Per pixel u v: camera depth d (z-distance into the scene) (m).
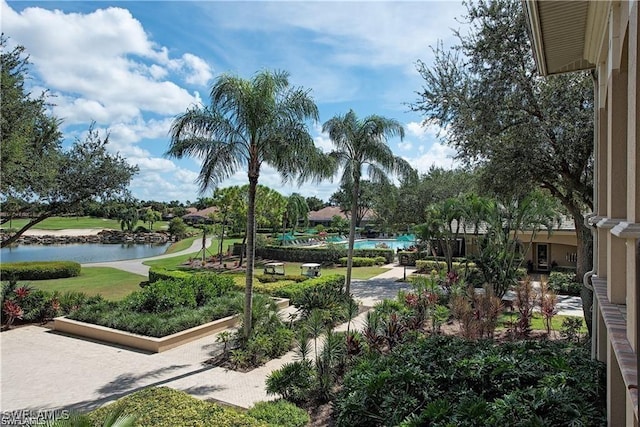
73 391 7.39
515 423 4.20
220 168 9.75
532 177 10.76
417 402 5.25
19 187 11.76
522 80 9.79
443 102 11.56
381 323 9.30
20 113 11.10
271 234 47.34
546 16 4.76
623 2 3.17
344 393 6.04
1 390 7.42
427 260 25.52
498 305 10.77
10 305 11.62
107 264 27.81
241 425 5.02
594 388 4.85
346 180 15.84
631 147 2.08
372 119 15.53
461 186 25.88
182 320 10.67
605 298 3.72
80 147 14.26
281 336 9.71
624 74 3.49
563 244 22.78
